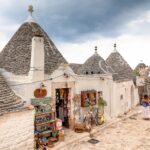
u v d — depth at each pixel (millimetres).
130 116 16359
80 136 10805
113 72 16188
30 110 8406
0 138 7258
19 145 7949
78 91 12250
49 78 10227
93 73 15203
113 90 15508
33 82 9312
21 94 9352
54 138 9844
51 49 11289
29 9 11609
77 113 12156
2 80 9258
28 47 10305
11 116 7645
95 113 13211
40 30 11430
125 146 9727
